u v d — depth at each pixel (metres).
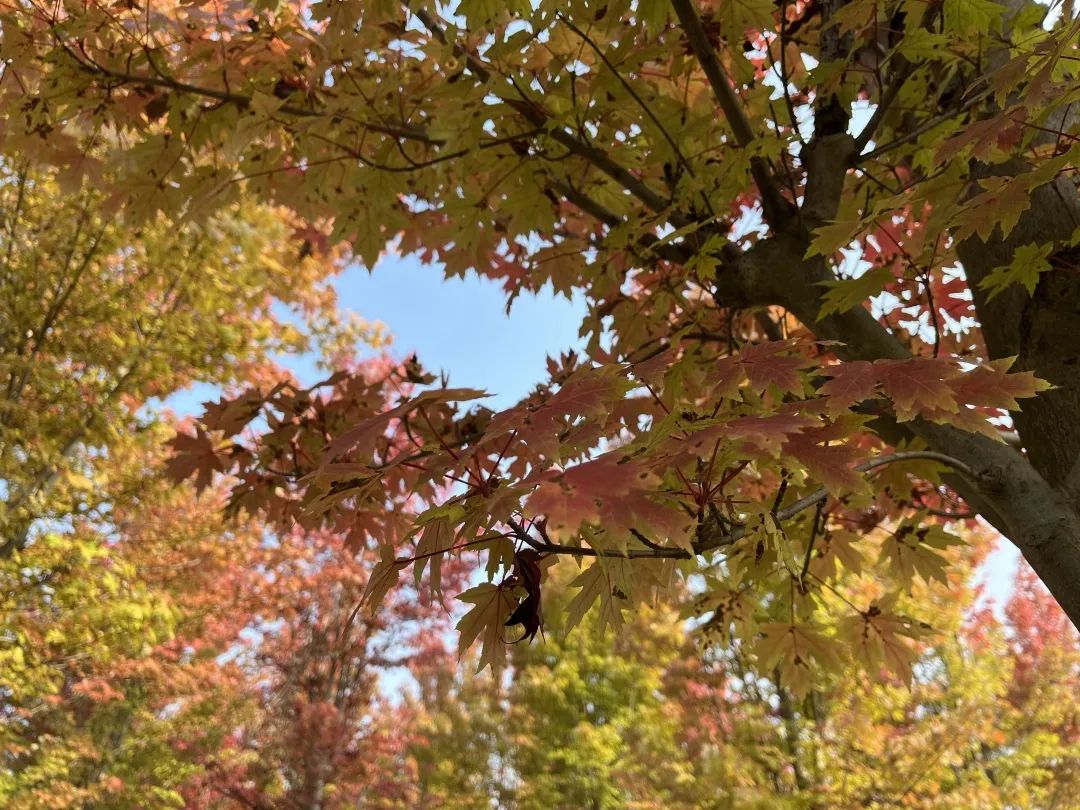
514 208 2.47
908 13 1.96
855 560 2.29
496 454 2.09
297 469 2.48
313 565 12.02
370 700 13.03
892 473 2.06
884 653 2.13
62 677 6.43
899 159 2.31
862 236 2.06
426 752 15.83
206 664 10.43
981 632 7.00
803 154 2.22
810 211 2.08
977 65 1.84
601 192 2.74
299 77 2.56
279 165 2.76
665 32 2.20
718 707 7.05
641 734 10.46
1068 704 8.16
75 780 10.18
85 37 2.33
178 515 8.22
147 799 10.47
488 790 14.02
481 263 2.94
